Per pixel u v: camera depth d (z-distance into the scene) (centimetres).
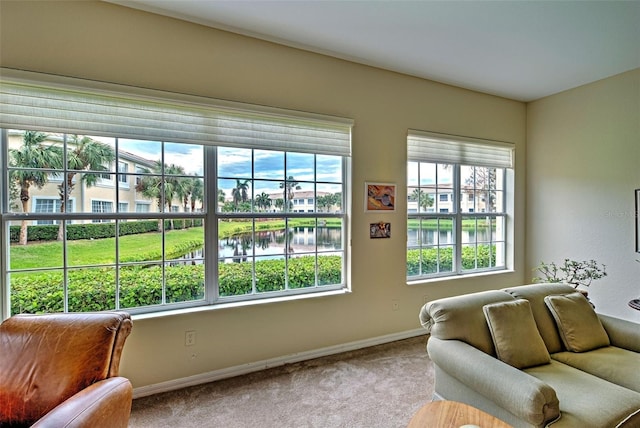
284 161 280
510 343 186
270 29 245
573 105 360
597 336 209
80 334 149
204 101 237
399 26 240
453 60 296
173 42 229
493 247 400
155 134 226
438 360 188
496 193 402
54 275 211
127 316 165
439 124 345
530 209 405
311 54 277
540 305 221
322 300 284
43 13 196
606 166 333
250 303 257
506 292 225
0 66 187
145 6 217
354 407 206
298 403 211
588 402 146
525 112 407
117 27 213
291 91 269
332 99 287
